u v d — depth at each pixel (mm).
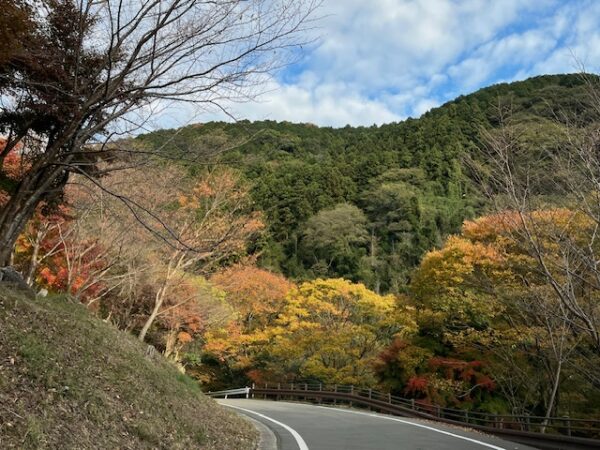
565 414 19719
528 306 14859
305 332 31891
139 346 13258
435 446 10875
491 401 21094
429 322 22078
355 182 66375
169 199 16531
